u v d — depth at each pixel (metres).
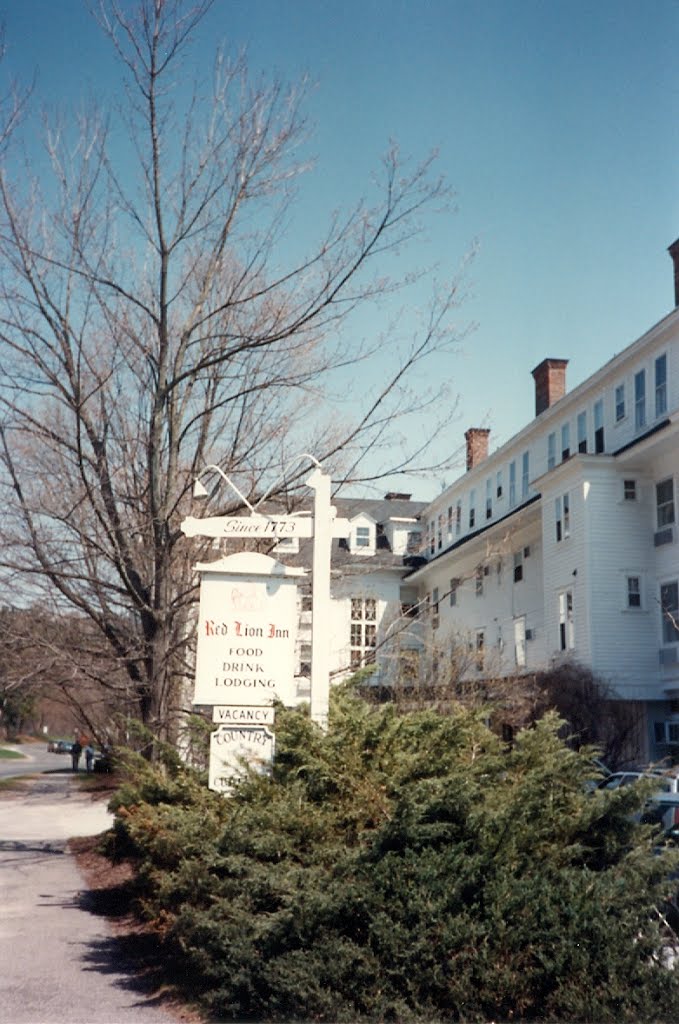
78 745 42.03
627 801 7.33
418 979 6.17
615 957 6.13
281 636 9.27
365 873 6.61
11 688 14.80
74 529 14.38
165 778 10.14
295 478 15.30
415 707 17.06
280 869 6.93
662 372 28.12
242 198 15.38
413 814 6.64
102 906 11.05
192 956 7.21
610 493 28.88
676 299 29.41
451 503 43.72
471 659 23.38
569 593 29.59
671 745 27.20
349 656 22.03
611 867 6.95
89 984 7.79
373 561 40.25
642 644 28.19
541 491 31.86
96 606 15.77
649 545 28.67
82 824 19.91
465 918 6.24
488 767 8.24
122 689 15.05
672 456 27.69
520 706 24.59
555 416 34.41
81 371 15.21
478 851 6.80
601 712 26.28
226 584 9.30
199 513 15.59
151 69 14.72
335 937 6.45
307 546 21.00
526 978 6.11
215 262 15.25
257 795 8.23
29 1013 6.98
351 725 8.27
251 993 6.51
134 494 15.80
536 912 6.29
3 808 23.41
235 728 8.90
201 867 7.62
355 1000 6.23
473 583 38.62
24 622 15.02
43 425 15.05
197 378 15.64
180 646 15.13
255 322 15.40
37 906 11.07
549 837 7.36
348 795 7.87
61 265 14.38
